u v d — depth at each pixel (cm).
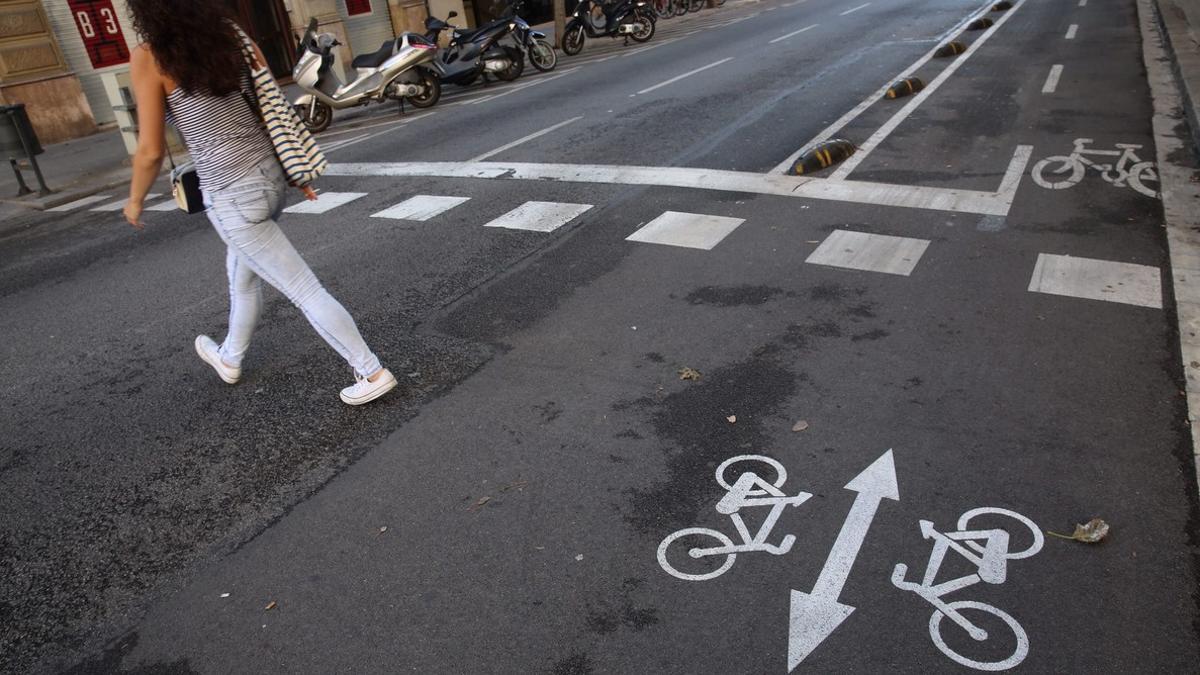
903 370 432
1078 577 292
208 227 855
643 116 1112
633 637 285
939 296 509
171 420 467
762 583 303
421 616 304
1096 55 1248
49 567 355
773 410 408
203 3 346
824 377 433
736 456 376
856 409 402
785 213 678
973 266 545
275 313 600
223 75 355
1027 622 277
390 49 1423
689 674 269
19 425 482
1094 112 908
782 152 858
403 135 1208
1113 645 265
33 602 335
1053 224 602
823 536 322
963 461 356
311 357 525
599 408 426
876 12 2078
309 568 335
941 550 310
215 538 362
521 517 350
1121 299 482
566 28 1931
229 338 478
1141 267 519
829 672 265
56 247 856
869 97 1085
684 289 557
